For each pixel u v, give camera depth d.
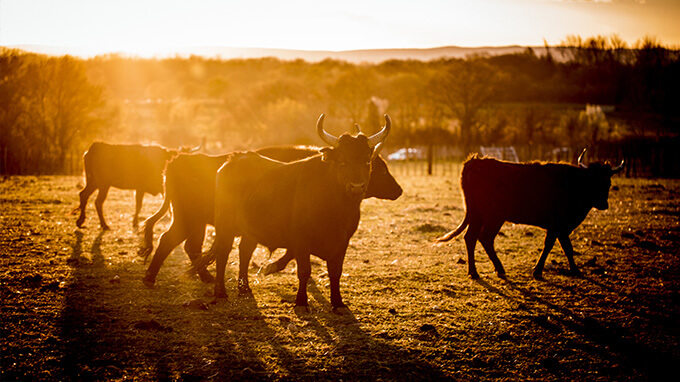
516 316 7.09
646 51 57.31
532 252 10.97
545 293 8.16
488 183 9.17
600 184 9.38
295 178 7.17
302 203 6.93
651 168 30.08
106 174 12.92
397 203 18.28
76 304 7.16
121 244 11.20
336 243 6.97
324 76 95.38
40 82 35.41
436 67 128.12
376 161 9.22
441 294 8.05
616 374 5.50
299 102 65.19
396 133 61.03
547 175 9.20
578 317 7.08
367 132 60.19
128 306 7.18
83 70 37.62
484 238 9.24
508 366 5.63
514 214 9.23
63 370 5.30
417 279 8.87
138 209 13.48
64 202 17.33
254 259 10.19
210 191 8.22
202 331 6.36
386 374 5.36
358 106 67.56
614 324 6.85
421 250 11.14
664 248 11.22
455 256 10.60
